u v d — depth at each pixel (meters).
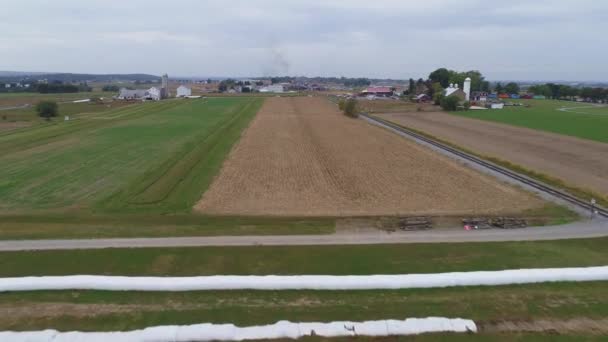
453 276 19.92
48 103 86.56
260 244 24.47
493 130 75.69
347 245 24.47
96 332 16.09
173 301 18.31
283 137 65.06
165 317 17.19
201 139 61.81
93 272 20.94
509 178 41.28
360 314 17.62
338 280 19.58
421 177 41.22
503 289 19.52
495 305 18.28
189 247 23.89
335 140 62.88
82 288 19.12
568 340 16.05
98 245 24.08
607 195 35.31
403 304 18.34
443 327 16.62
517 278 20.03
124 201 32.97
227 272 20.98
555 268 20.95
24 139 59.97
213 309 17.78
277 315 17.48
